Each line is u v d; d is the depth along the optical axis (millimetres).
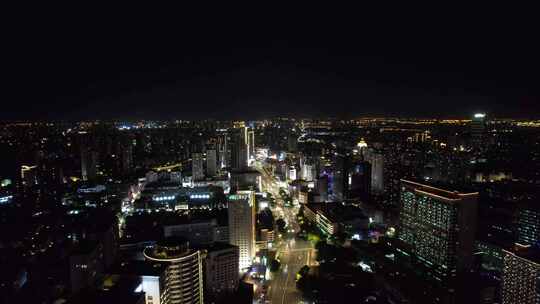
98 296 189625
